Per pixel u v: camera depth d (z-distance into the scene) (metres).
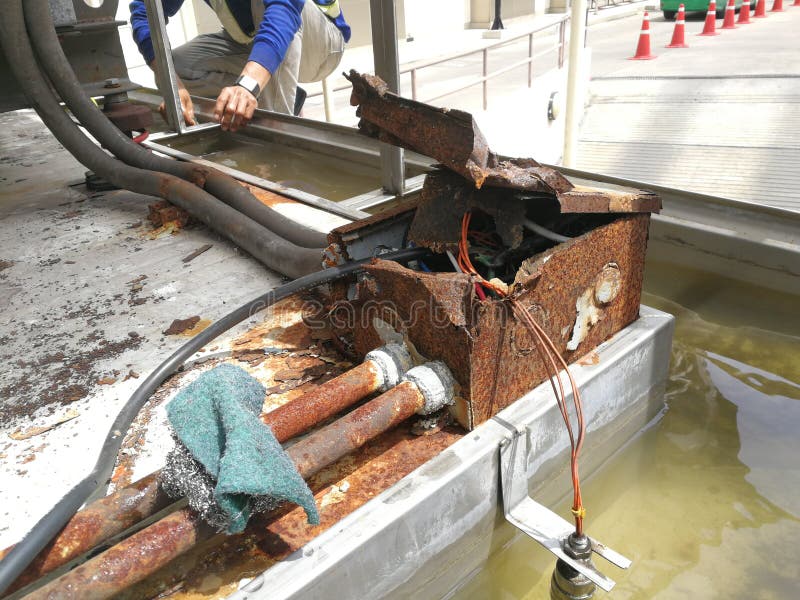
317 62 4.79
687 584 1.19
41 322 1.87
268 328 1.79
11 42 2.61
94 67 3.18
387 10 2.21
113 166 2.76
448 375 1.26
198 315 1.86
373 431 1.18
